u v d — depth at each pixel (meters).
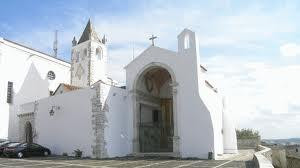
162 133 27.23
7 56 32.47
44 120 26.17
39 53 36.31
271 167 9.70
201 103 20.78
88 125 22.27
